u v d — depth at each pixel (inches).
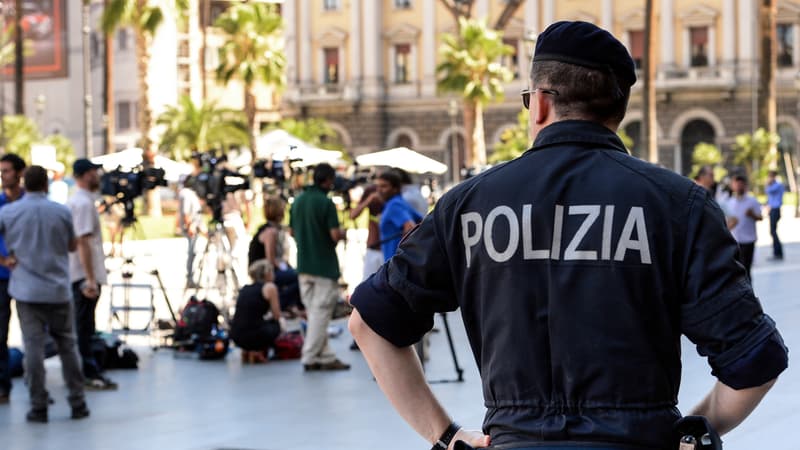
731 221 722.2
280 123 2458.2
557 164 109.7
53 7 2955.2
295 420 389.7
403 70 2829.7
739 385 103.5
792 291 736.3
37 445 357.4
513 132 2336.4
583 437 103.8
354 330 114.3
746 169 2239.2
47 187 389.4
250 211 968.9
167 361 530.3
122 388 460.4
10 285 390.0
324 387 453.7
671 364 106.7
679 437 104.0
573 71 111.7
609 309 104.9
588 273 105.7
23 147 2087.8
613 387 104.3
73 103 2955.2
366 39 2819.9
